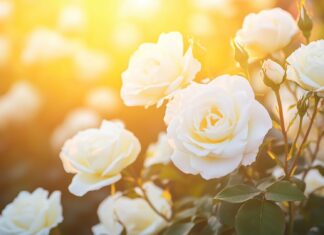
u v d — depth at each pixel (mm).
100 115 1675
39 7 1909
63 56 1706
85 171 713
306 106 644
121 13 1771
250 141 614
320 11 1694
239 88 633
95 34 1846
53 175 1625
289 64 647
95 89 1804
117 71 1788
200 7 1595
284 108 845
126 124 1626
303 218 765
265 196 638
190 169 633
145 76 700
